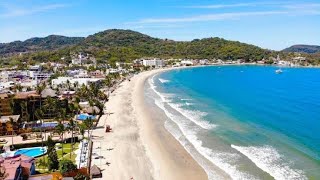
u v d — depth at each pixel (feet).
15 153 269.23
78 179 212.64
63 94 516.32
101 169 239.71
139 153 273.54
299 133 321.52
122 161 255.50
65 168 220.02
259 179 210.38
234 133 322.55
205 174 225.15
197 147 281.95
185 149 279.28
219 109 450.71
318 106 479.00
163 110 445.37
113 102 515.50
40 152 272.92
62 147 270.67
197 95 595.47
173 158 259.60
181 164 246.27
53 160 231.91
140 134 329.72
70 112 400.06
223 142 294.05
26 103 376.89
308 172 220.02
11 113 377.50
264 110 445.37
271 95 596.29
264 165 234.79
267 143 288.51
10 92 520.83
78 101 453.99
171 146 289.12
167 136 320.09
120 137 319.88
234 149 273.33
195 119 386.32
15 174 189.78
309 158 248.73
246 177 214.48
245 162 242.37
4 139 308.19
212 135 317.01
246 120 380.78
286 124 360.69
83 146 281.95
